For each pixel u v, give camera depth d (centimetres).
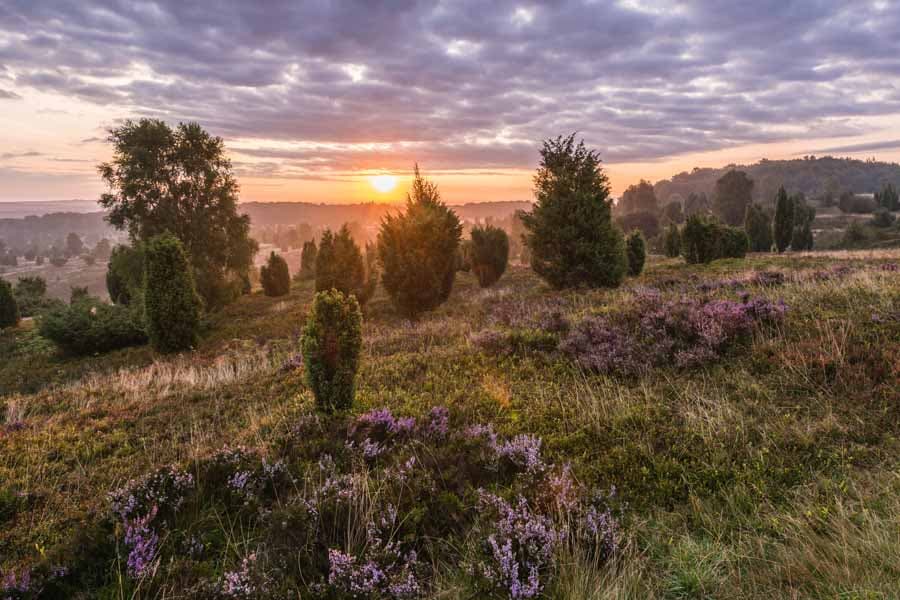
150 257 1564
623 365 678
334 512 334
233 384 877
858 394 491
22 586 266
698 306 840
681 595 274
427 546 316
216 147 3048
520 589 261
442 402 629
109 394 904
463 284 2950
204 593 266
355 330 616
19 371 1549
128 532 307
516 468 419
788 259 2400
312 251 5266
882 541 283
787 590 268
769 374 582
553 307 1332
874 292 816
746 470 388
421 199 1845
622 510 347
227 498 388
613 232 1777
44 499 431
